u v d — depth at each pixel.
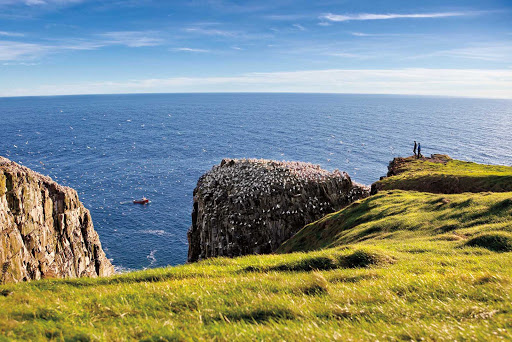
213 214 77.25
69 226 58.66
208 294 11.44
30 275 47.22
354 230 35.56
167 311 10.24
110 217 121.00
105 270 70.06
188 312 9.78
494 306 8.34
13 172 47.62
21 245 46.09
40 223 51.50
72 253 58.50
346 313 9.16
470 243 20.73
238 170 88.25
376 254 18.00
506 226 22.69
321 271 15.88
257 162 91.44
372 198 46.56
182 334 7.70
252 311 9.43
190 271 16.47
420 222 30.30
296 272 16.30
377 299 10.29
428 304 9.39
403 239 26.98
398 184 61.81
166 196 146.62
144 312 10.15
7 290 13.69
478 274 11.73
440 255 18.84
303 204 79.88
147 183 165.25
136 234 107.81
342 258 17.80
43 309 10.03
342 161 199.00
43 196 53.56
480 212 27.47
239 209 76.56
